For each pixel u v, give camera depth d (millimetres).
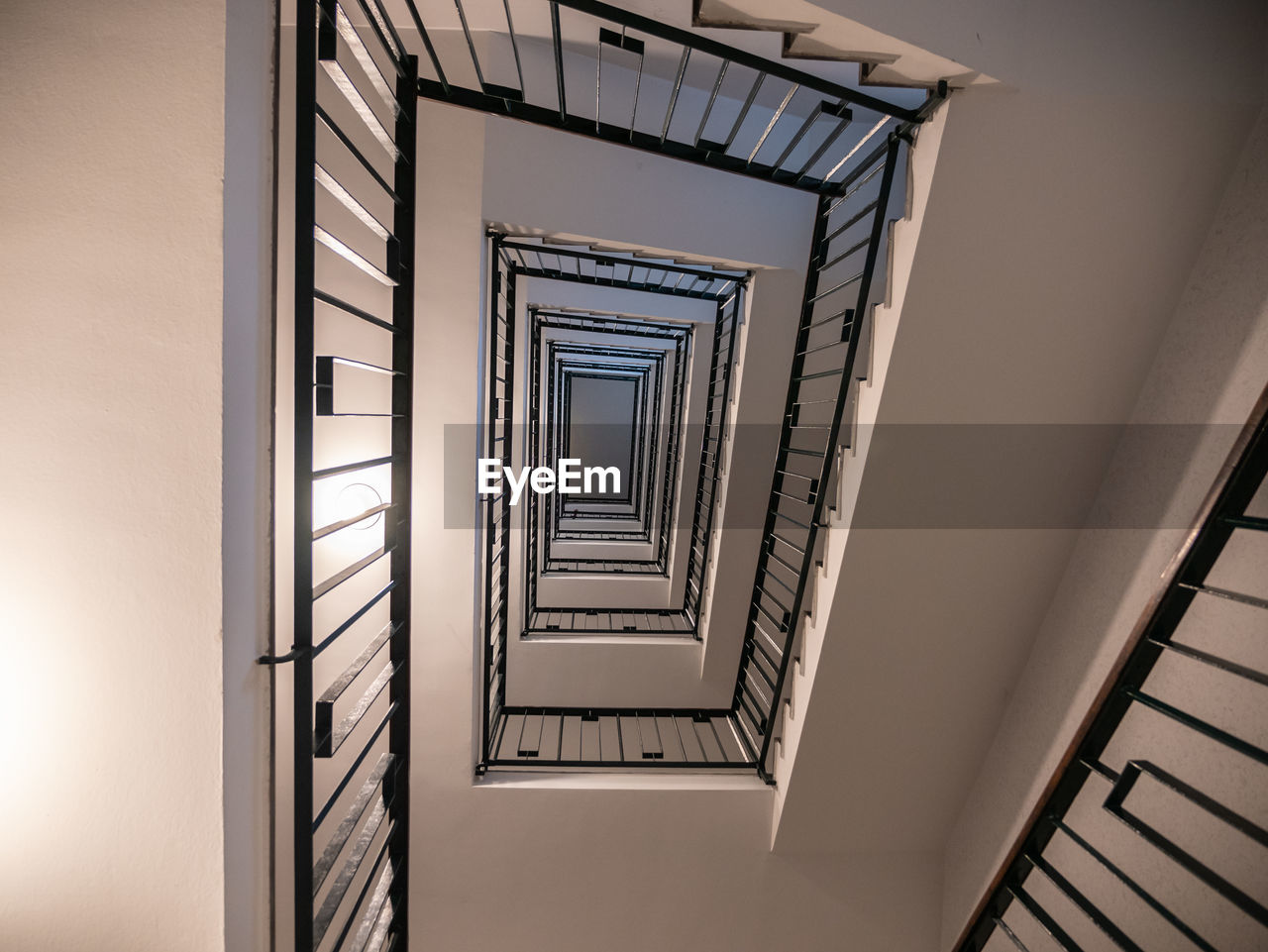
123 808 803
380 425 1937
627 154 2053
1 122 721
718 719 3766
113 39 731
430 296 1899
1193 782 1508
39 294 735
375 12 1673
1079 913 1806
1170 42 1403
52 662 778
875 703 2084
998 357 1643
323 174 990
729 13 1158
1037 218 1479
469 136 1835
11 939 822
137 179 737
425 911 2188
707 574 3609
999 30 1272
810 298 2115
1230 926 1397
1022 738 2068
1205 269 1566
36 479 753
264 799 914
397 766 1346
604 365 5145
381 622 2018
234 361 785
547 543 4418
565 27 1797
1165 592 1190
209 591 781
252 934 878
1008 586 1973
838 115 1460
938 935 2371
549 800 2184
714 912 2277
